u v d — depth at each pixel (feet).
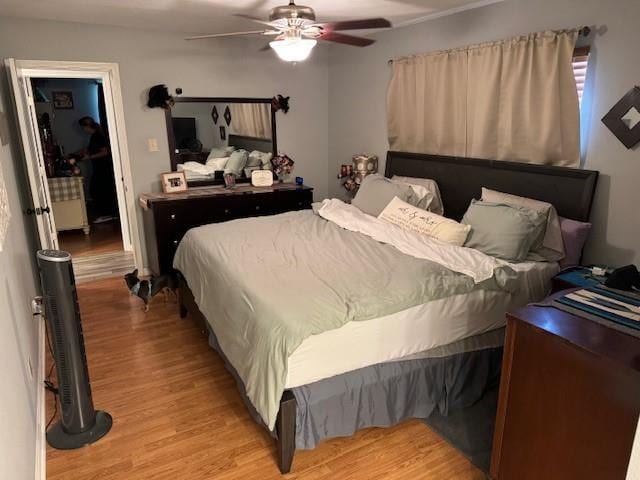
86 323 11.76
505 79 10.60
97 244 18.97
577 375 5.06
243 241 10.17
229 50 15.34
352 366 6.98
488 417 8.09
